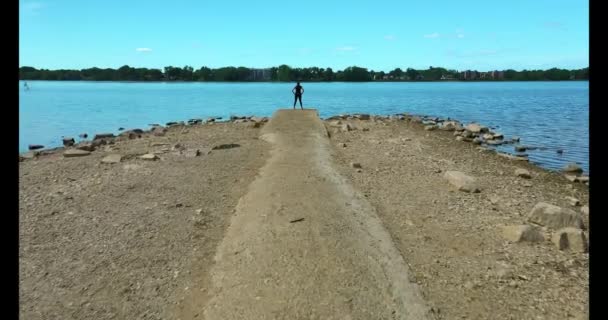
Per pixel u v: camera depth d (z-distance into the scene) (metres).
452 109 48.69
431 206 10.29
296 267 6.50
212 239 8.20
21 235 8.28
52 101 63.84
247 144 18.78
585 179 14.19
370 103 61.50
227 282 6.31
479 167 15.67
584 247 7.75
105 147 19.66
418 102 63.38
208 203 10.29
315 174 12.05
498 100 66.12
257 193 10.40
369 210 9.29
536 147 21.84
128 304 6.00
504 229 8.58
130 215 9.45
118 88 134.25
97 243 7.97
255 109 51.59
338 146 18.72
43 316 5.69
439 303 5.96
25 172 13.66
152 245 7.90
